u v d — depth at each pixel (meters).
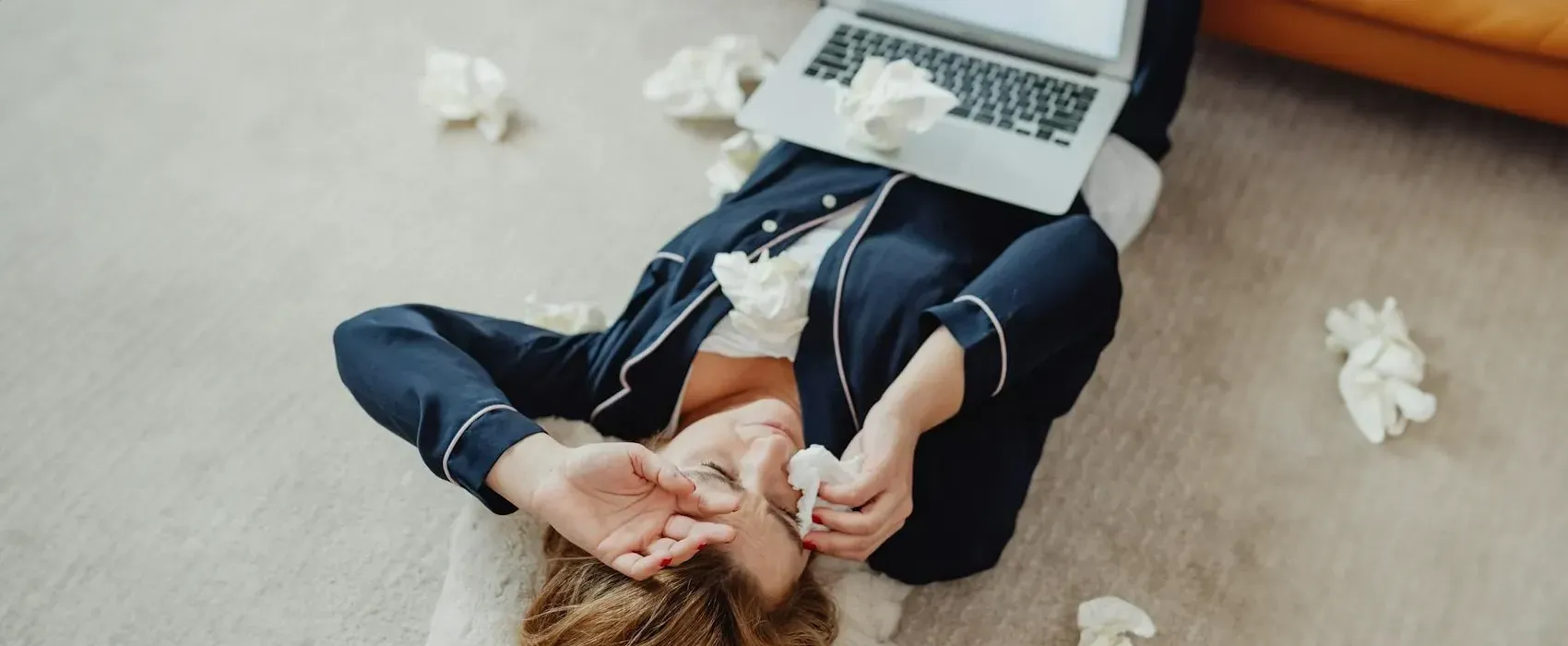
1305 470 1.39
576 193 1.64
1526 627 1.29
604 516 1.00
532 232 1.61
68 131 1.71
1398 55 1.47
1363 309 1.45
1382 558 1.33
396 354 1.13
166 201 1.64
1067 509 1.38
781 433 1.11
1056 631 1.32
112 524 1.40
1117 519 1.38
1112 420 1.44
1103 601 1.29
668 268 1.25
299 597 1.36
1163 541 1.36
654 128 1.69
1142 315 1.51
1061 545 1.36
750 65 1.70
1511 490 1.36
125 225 1.62
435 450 1.07
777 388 1.20
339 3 1.83
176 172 1.67
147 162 1.68
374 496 1.42
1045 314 1.15
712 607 0.96
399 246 1.60
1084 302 1.18
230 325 1.54
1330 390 1.44
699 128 1.68
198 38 1.81
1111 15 1.31
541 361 1.22
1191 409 1.44
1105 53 1.34
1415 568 1.33
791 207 1.25
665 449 1.12
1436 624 1.30
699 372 1.18
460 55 1.70
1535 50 1.35
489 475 1.06
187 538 1.40
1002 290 1.15
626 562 0.96
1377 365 1.40
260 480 1.43
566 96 1.73
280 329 1.54
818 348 1.17
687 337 1.17
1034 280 1.16
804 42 1.43
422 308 1.20
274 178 1.66
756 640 0.98
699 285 1.20
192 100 1.74
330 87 1.75
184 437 1.46
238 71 1.77
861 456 1.09
